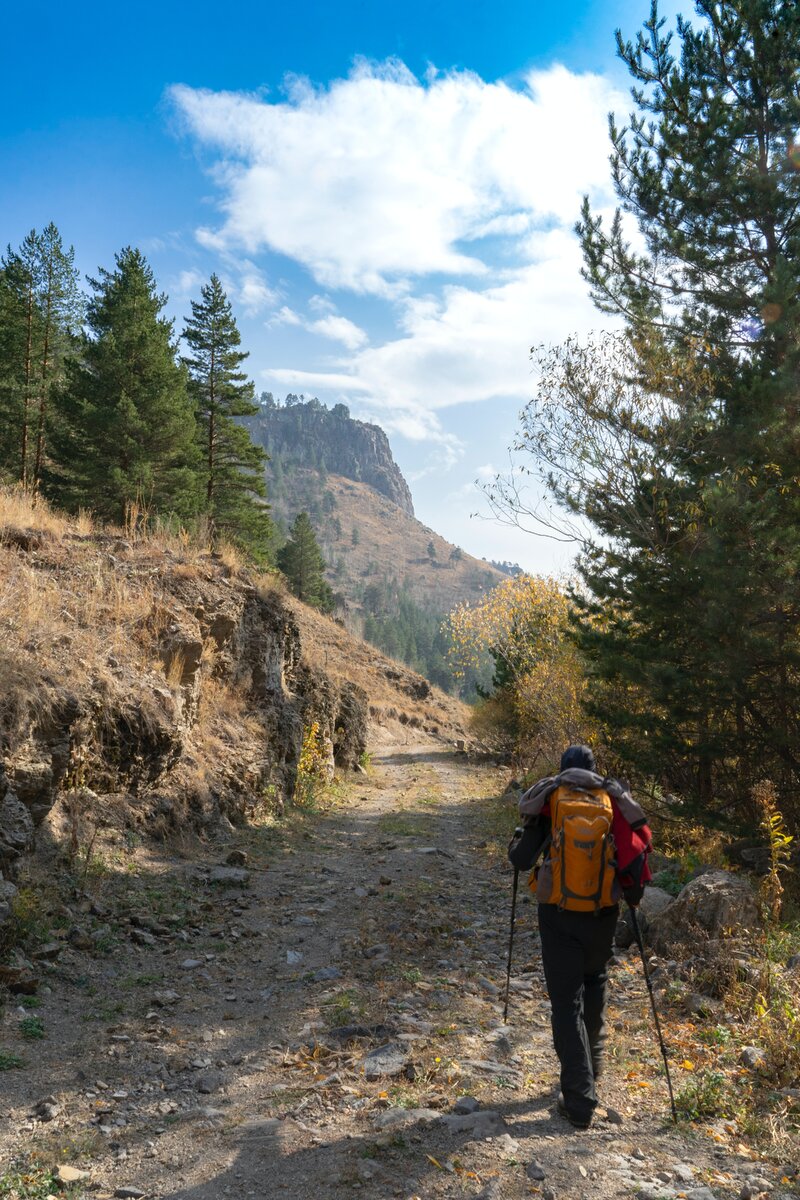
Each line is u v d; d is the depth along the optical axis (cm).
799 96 1162
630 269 1333
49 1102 402
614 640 1157
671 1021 520
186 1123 387
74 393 3253
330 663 5866
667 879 877
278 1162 347
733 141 1178
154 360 3247
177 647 1202
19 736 752
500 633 2256
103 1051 474
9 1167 342
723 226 1234
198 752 1239
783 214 1192
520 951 713
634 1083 428
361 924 797
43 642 936
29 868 712
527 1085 424
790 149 1186
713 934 650
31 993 546
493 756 3972
